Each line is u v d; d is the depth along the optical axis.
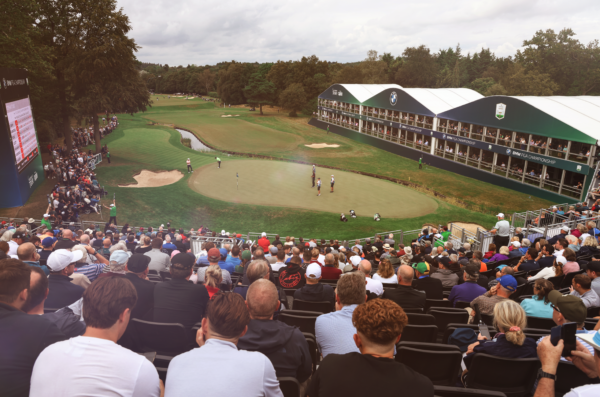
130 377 2.75
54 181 38.91
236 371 2.89
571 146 38.25
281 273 10.27
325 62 131.88
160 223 32.22
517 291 10.21
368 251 19.86
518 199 41.56
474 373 4.89
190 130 87.81
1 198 30.48
